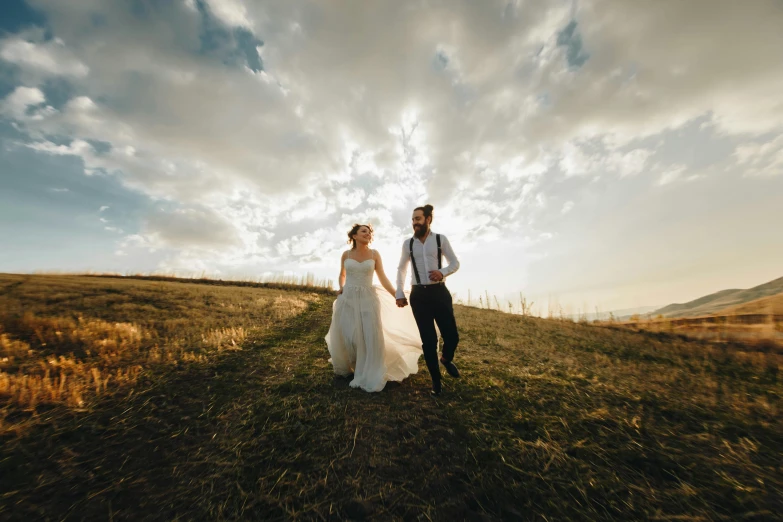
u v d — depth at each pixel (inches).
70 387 151.3
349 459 104.9
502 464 101.1
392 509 84.4
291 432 121.3
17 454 104.4
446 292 153.6
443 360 157.8
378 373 161.6
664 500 85.7
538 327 376.5
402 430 121.8
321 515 82.5
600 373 192.1
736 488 88.9
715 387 169.6
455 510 84.0
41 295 363.9
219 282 815.1
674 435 117.6
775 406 143.5
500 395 152.6
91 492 91.0
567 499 86.9
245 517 82.1
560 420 127.7
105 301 363.9
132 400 145.9
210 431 123.9
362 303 170.7
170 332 262.2
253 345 245.0
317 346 249.9
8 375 158.6
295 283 801.6
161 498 89.2
